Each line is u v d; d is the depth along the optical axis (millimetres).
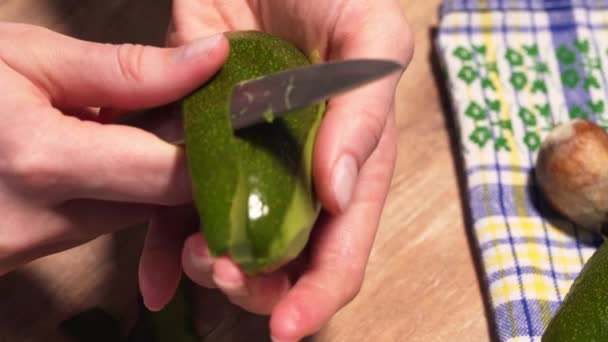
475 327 413
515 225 429
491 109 462
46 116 320
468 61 476
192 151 280
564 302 350
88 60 324
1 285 422
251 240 272
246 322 413
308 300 317
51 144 316
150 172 320
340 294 337
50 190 330
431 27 500
